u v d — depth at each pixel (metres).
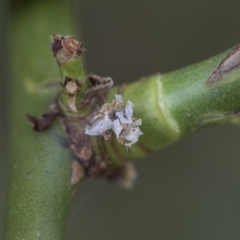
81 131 0.12
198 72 0.12
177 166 0.16
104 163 0.12
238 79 0.11
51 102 0.12
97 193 0.16
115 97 0.11
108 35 0.16
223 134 0.16
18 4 0.13
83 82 0.11
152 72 0.16
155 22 0.16
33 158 0.12
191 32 0.16
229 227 0.16
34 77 0.13
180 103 0.12
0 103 0.16
